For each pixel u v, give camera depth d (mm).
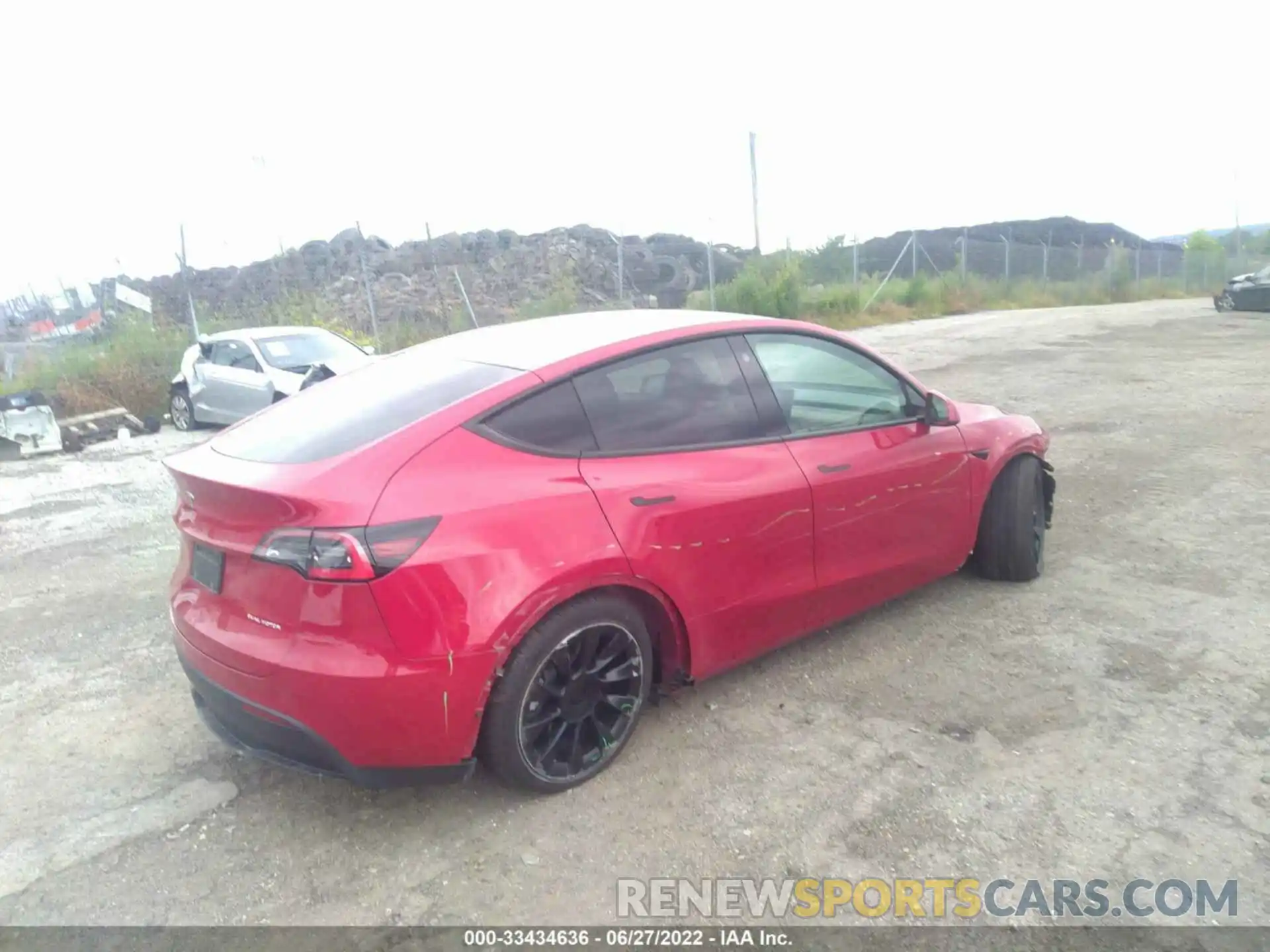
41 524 7695
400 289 23438
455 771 3072
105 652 4871
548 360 3508
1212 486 6941
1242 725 3592
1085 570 5297
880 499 4211
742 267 27922
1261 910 2648
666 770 3457
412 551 2883
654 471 3473
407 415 3256
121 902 2906
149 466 10242
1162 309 28859
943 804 3184
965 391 12180
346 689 2855
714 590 3629
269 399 11430
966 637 4473
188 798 3480
